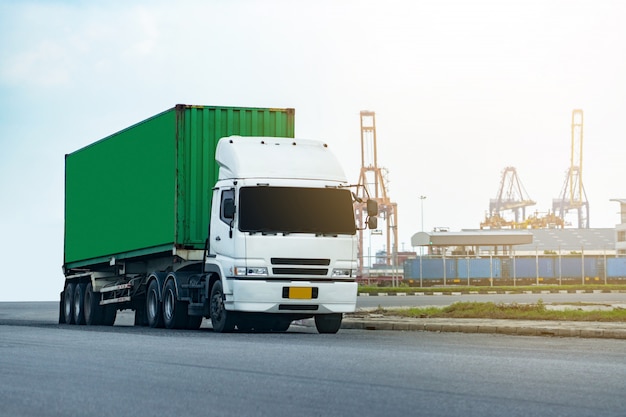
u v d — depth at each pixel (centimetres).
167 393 739
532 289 6494
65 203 2738
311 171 1808
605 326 1723
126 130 2270
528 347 1320
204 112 1983
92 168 2516
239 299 1738
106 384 807
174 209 1944
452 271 8162
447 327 1853
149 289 2123
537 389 761
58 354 1169
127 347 1308
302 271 1758
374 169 12525
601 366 979
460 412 623
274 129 2036
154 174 2070
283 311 1748
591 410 635
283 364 1008
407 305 3772
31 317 3409
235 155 1806
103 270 2555
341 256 1780
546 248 10569
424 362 1030
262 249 1742
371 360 1059
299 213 1770
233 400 692
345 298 1773
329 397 707
